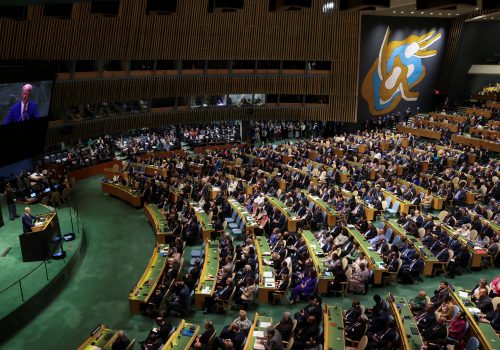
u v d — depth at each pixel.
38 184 20.05
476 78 35.97
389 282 13.58
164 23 26.05
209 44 28.17
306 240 15.03
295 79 31.69
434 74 35.81
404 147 26.58
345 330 10.34
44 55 21.39
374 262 13.43
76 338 11.16
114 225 18.64
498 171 21.80
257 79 30.92
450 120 31.95
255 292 12.74
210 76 29.55
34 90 19.31
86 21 22.48
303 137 33.91
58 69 23.03
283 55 30.48
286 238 14.77
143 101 27.86
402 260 13.66
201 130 32.06
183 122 30.16
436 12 30.69
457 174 21.78
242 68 30.69
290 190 20.03
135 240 17.19
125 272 14.62
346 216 17.28
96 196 22.25
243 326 10.48
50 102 20.72
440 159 24.11
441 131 30.11
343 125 33.94
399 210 18.39
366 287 13.15
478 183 20.17
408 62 34.41
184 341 9.89
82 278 14.14
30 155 20.78
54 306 12.52
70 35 22.06
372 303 12.48
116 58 24.59
